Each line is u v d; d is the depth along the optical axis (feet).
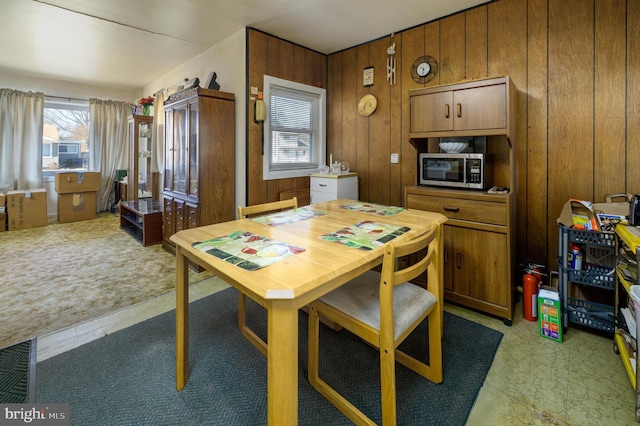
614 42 6.97
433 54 9.65
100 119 19.04
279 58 11.12
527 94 8.07
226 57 11.30
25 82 16.62
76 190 17.46
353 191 11.45
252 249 4.39
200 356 6.00
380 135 11.17
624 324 5.70
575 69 7.43
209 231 5.34
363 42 11.36
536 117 8.00
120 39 11.42
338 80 12.38
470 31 8.88
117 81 17.81
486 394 5.02
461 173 8.02
